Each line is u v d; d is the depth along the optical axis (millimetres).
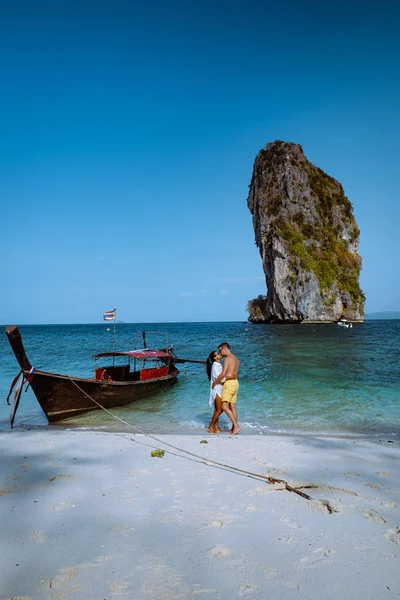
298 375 17688
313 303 103438
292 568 3439
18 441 7871
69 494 5082
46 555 3643
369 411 11539
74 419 11219
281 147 119062
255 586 3184
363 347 32250
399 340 40562
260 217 114750
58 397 10914
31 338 56219
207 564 3500
